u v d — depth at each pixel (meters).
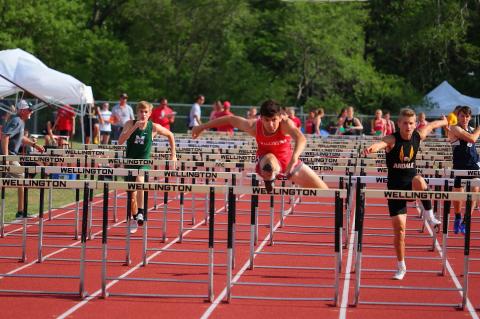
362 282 17.84
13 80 43.88
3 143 26.36
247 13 88.56
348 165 25.75
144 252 19.17
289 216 28.88
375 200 34.31
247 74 87.88
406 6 92.00
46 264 19.30
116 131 50.47
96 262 19.59
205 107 69.00
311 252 21.52
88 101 47.56
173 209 30.02
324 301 16.02
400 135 17.73
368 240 23.78
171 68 88.25
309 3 86.31
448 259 20.84
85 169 18.69
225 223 26.62
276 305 15.59
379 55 95.19
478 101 74.69
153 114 44.34
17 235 23.44
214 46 89.69
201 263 19.52
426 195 15.04
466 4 87.75
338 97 85.44
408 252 21.84
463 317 14.91
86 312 14.83
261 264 19.69
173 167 22.97
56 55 81.88
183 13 87.19
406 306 15.71
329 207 31.52
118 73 84.31
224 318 14.53
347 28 86.25
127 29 92.12
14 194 33.94
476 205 31.22
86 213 15.71
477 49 89.06
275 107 15.44
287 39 86.50
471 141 23.86
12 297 15.94
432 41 87.06
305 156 27.73
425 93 91.31
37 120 63.62
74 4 83.25
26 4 77.88
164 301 15.74
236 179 20.64
